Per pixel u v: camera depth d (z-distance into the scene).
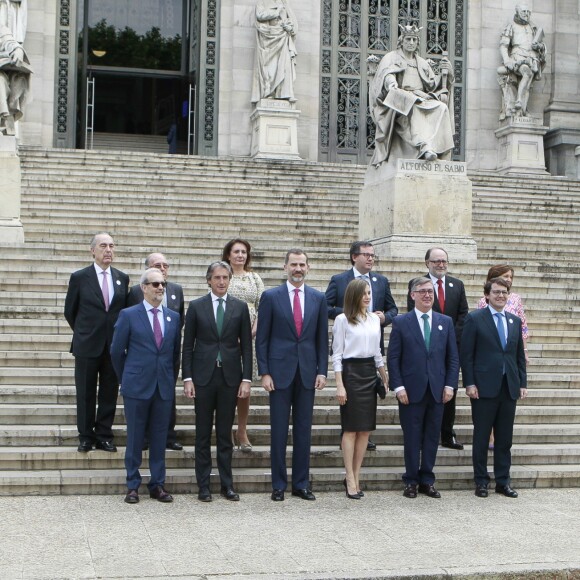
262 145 25.56
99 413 10.16
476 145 28.11
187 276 14.54
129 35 31.09
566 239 20.19
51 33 25.58
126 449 9.39
